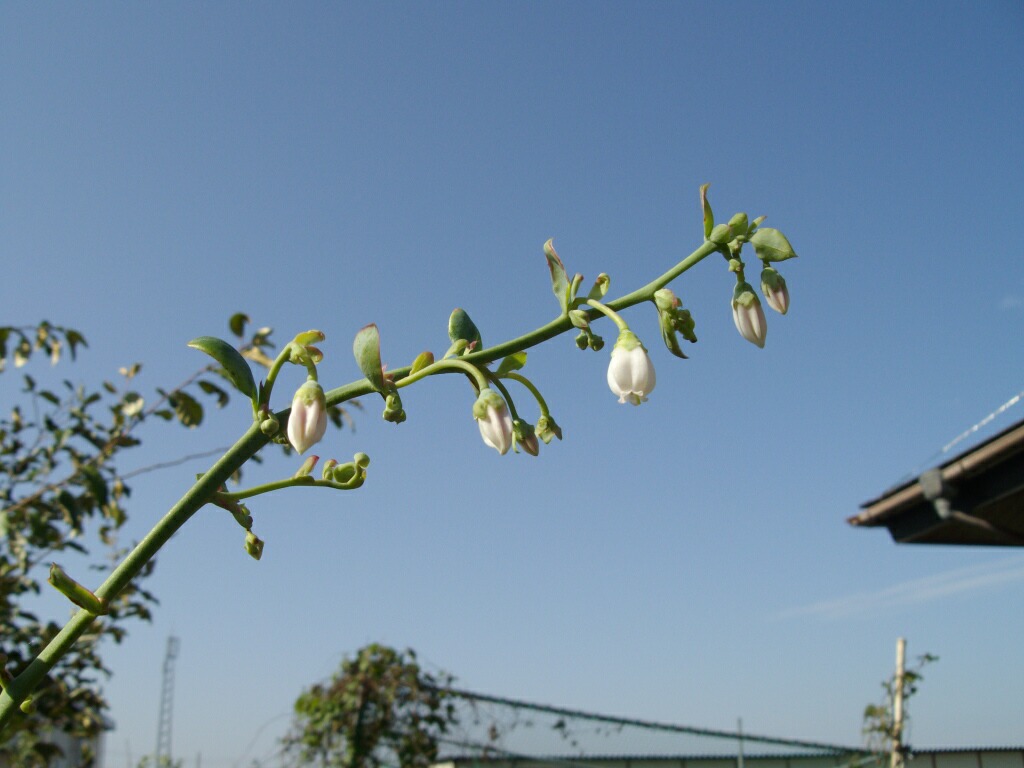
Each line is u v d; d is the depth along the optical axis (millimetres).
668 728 7430
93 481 4195
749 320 1599
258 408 1383
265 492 1396
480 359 1546
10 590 4441
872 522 6039
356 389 1440
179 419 4805
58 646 1244
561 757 7426
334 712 8062
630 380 1531
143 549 1297
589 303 1579
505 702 7691
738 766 7531
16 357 4637
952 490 5152
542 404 1652
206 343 1367
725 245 1583
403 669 8172
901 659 7980
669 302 1558
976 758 7477
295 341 1401
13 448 4555
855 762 7758
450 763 7930
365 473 1440
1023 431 4578
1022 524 5457
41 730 4906
